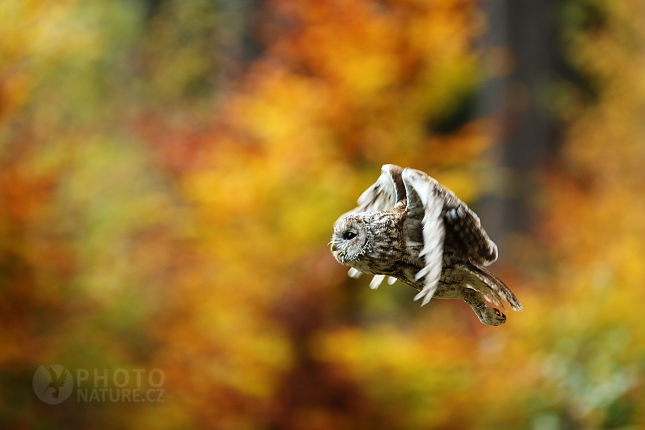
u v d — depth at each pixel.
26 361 8.09
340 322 8.78
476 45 9.72
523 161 18.89
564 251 13.91
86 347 8.36
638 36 16.75
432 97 8.77
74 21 8.73
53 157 8.38
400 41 8.43
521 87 18.75
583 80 23.75
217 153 8.76
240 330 8.39
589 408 7.72
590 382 7.98
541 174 17.47
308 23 8.59
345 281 8.59
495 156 15.67
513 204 17.20
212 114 9.85
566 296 9.78
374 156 8.73
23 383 8.21
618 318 8.57
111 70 11.19
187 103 12.28
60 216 8.40
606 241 13.16
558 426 7.99
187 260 8.80
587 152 17.22
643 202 14.01
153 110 10.91
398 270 3.88
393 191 4.21
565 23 21.36
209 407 8.24
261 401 8.17
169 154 8.87
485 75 9.68
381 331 8.70
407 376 8.05
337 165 8.67
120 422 8.23
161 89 12.43
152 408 8.37
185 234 8.86
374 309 9.19
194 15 12.87
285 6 8.72
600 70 17.52
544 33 20.05
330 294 8.62
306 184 8.53
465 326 9.41
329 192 8.44
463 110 15.93
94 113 10.12
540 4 19.81
